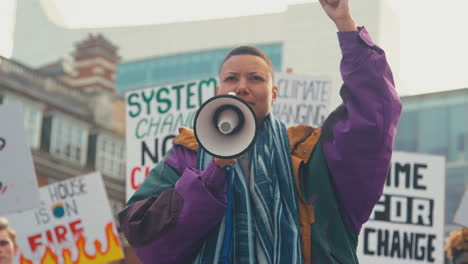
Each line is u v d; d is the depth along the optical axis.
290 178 3.50
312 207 3.52
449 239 8.09
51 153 35.62
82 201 10.85
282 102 10.16
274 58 51.38
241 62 3.55
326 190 3.53
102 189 10.86
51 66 47.00
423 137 40.00
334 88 49.59
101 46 47.25
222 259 3.36
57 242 10.83
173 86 9.62
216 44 52.72
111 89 47.91
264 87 3.54
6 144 6.99
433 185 9.69
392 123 3.50
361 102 3.49
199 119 3.32
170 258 3.44
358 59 3.53
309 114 10.15
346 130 3.49
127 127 9.75
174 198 3.39
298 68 50.03
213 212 3.36
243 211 3.41
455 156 39.09
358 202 3.54
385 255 9.60
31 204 6.95
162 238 3.40
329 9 3.60
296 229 3.41
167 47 53.59
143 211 3.48
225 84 3.56
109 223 10.84
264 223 3.41
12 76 34.34
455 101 38.97
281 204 3.44
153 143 9.66
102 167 38.62
